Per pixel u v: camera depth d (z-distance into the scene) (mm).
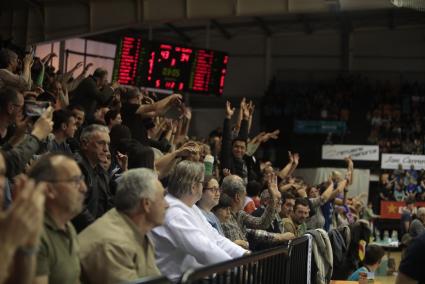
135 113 8500
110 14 16312
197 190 5223
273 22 29750
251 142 11141
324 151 25953
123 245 4086
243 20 29203
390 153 25516
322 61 31312
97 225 4168
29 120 5328
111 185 5574
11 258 2803
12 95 5363
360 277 8570
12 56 8055
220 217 6734
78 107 6918
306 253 7105
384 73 30609
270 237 7102
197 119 30406
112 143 6676
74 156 5152
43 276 3514
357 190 24797
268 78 31438
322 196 10297
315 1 15508
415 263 4836
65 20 16531
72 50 24656
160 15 16109
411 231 14000
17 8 16719
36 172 3631
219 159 9742
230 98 31328
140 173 4262
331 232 9906
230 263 4473
